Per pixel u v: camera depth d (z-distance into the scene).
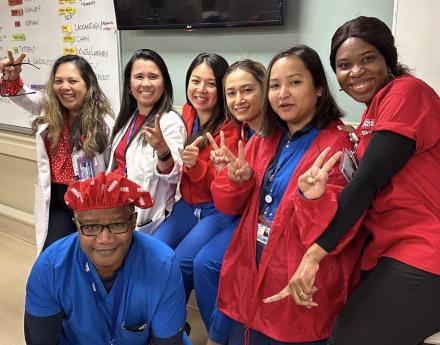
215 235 2.09
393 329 1.28
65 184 2.33
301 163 1.49
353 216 1.27
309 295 1.31
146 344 1.44
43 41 3.43
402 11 1.88
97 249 1.24
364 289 1.33
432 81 1.87
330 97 1.56
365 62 1.40
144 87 2.22
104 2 3.00
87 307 1.34
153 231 2.18
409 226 1.27
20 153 3.60
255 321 1.56
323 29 2.27
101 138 2.30
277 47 2.43
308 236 1.33
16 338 2.35
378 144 1.25
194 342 2.31
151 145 1.97
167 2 2.69
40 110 2.64
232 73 2.02
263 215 1.58
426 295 1.23
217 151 1.70
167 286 1.33
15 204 3.79
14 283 2.95
